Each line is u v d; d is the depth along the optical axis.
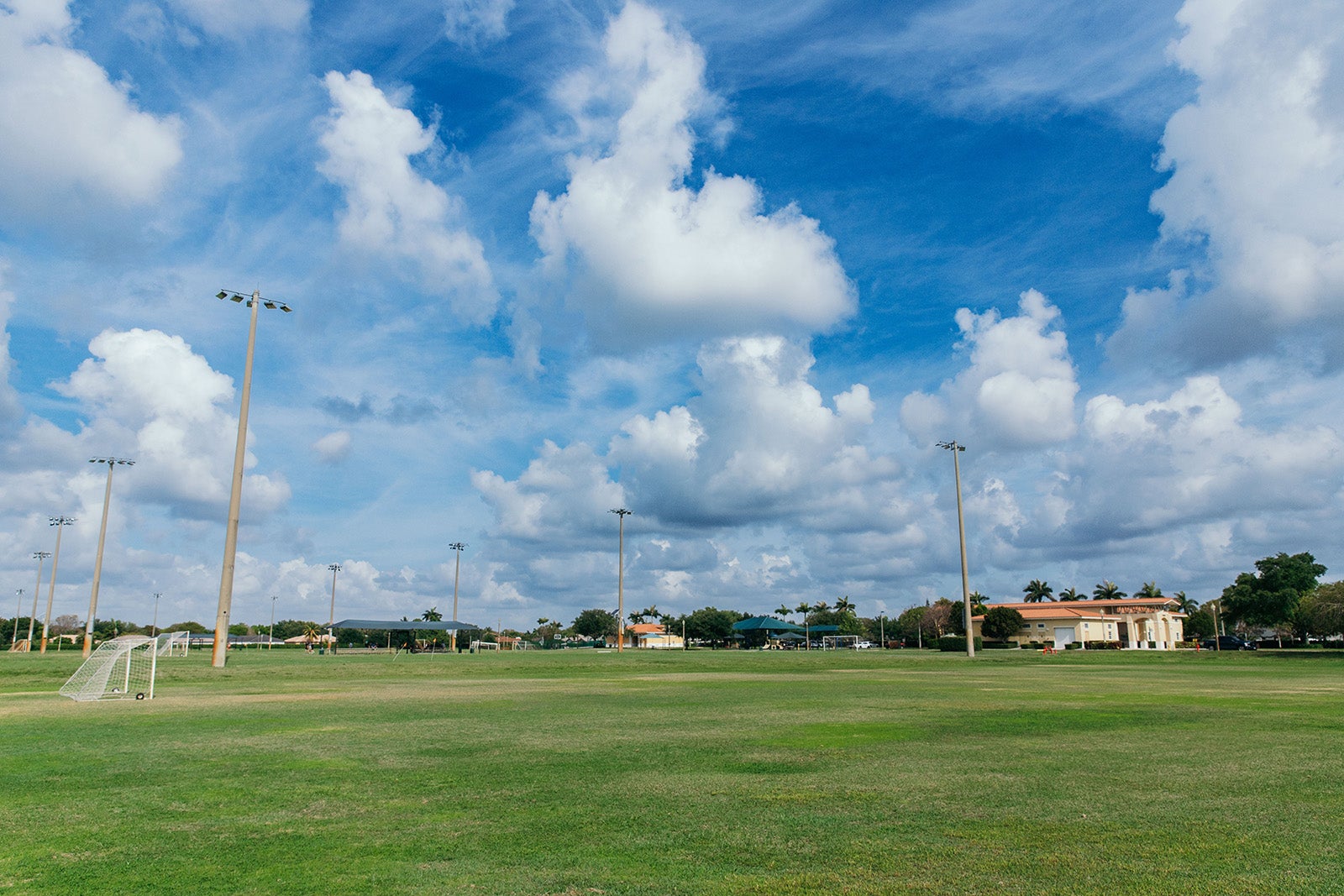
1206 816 7.37
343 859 6.14
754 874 5.74
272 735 12.98
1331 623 65.88
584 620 167.38
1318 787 8.70
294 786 8.85
